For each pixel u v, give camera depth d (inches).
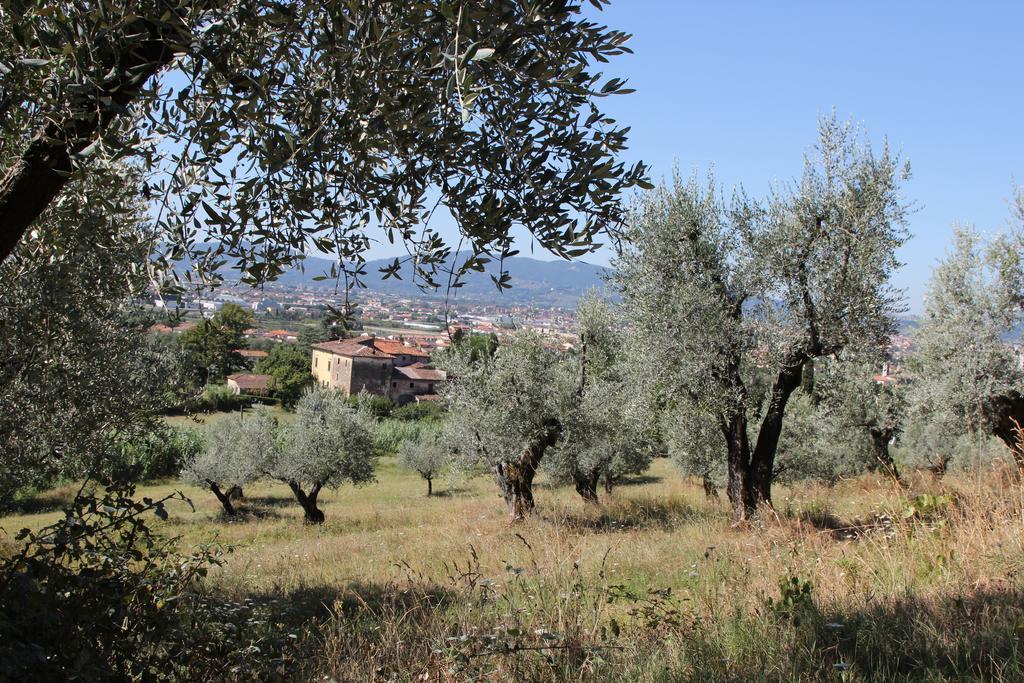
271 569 484.7
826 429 798.5
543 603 187.3
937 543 218.7
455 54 99.5
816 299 518.3
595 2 118.6
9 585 126.6
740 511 555.2
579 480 878.4
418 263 141.4
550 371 777.6
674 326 543.2
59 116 112.0
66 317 276.2
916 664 138.0
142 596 143.6
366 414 1077.1
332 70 115.6
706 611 187.5
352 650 175.8
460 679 144.1
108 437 375.6
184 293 126.7
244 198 122.5
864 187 504.4
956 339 682.8
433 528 746.2
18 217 117.0
